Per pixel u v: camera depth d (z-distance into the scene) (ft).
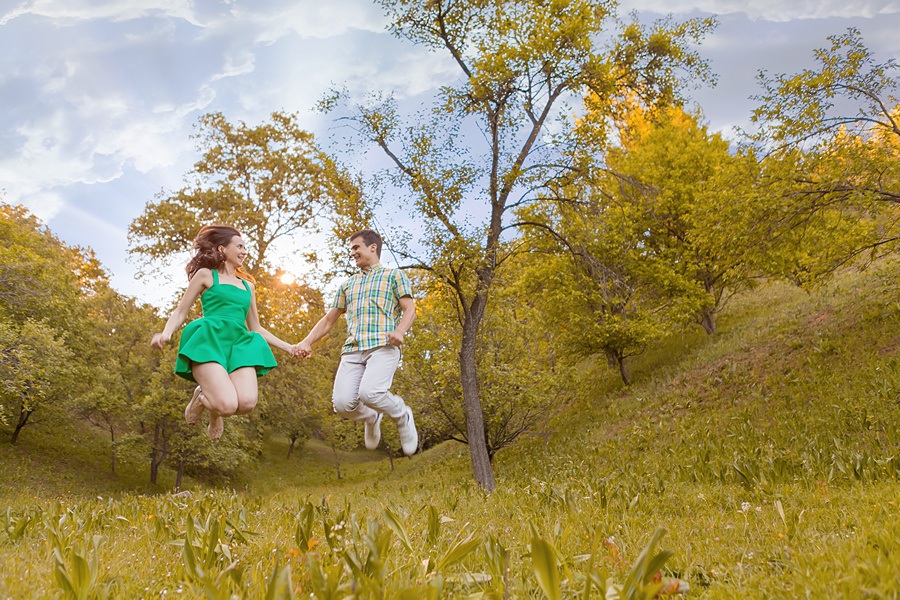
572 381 65.00
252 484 107.96
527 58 46.01
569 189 55.21
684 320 66.03
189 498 22.06
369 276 16.92
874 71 37.93
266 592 7.19
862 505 14.08
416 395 58.54
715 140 70.18
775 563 9.11
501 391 56.65
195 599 7.76
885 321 46.42
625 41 54.29
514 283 59.82
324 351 106.73
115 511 17.53
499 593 7.56
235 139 106.63
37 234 91.45
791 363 49.47
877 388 37.06
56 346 62.34
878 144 39.70
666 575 9.41
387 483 81.82
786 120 39.60
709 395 53.11
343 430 116.67
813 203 42.06
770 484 18.57
